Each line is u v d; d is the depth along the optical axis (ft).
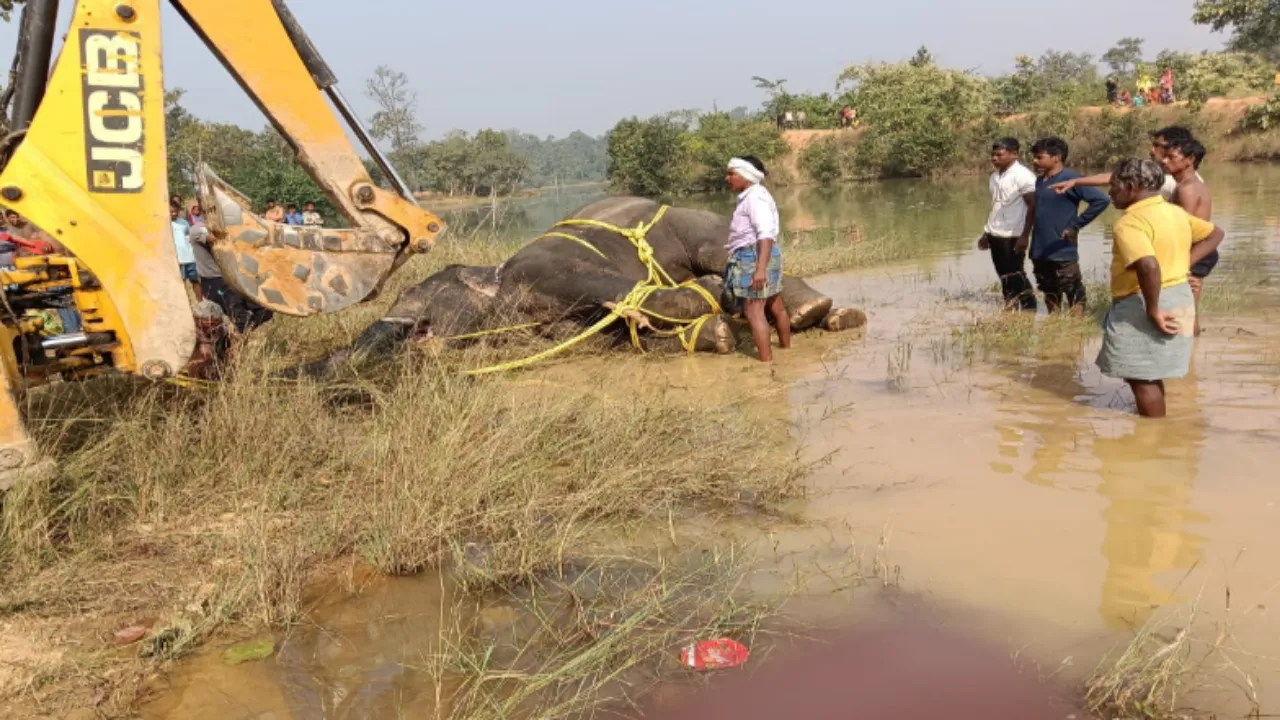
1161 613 9.80
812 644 9.71
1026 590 10.48
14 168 12.82
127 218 13.43
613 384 20.54
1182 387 17.65
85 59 12.99
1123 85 141.69
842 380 20.02
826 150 131.75
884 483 13.89
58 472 13.52
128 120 13.28
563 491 14.11
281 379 18.15
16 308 14.06
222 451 15.07
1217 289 25.91
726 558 11.77
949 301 29.43
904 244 44.39
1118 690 8.50
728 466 14.43
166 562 12.21
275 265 15.57
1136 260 15.16
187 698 9.23
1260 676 8.63
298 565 11.87
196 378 17.65
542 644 9.93
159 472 14.03
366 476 14.48
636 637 9.93
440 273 25.95
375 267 16.24
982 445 15.25
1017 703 8.53
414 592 11.35
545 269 24.98
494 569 11.59
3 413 12.39
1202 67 106.01
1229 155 95.81
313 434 16.20
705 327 23.26
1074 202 25.07
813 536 12.30
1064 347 21.66
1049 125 115.03
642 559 11.96
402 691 9.18
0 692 9.36
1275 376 17.93
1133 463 13.96
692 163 143.74
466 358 21.57
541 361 23.39
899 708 8.55
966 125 122.72
